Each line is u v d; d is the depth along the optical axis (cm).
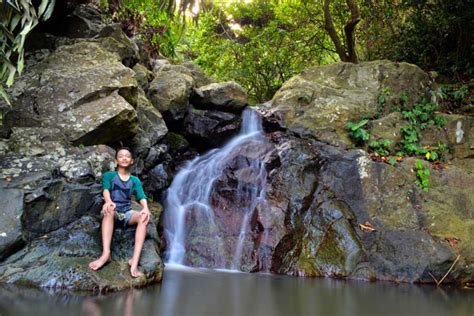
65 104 545
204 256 606
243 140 784
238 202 653
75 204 454
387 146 679
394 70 824
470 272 505
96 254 415
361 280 512
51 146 496
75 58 619
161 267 440
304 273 538
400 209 569
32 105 543
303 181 632
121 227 441
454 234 538
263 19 1415
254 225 606
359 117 746
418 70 820
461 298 415
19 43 438
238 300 382
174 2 730
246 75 1232
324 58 1370
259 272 561
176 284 444
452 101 813
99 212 468
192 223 655
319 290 442
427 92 802
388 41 1056
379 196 586
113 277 392
